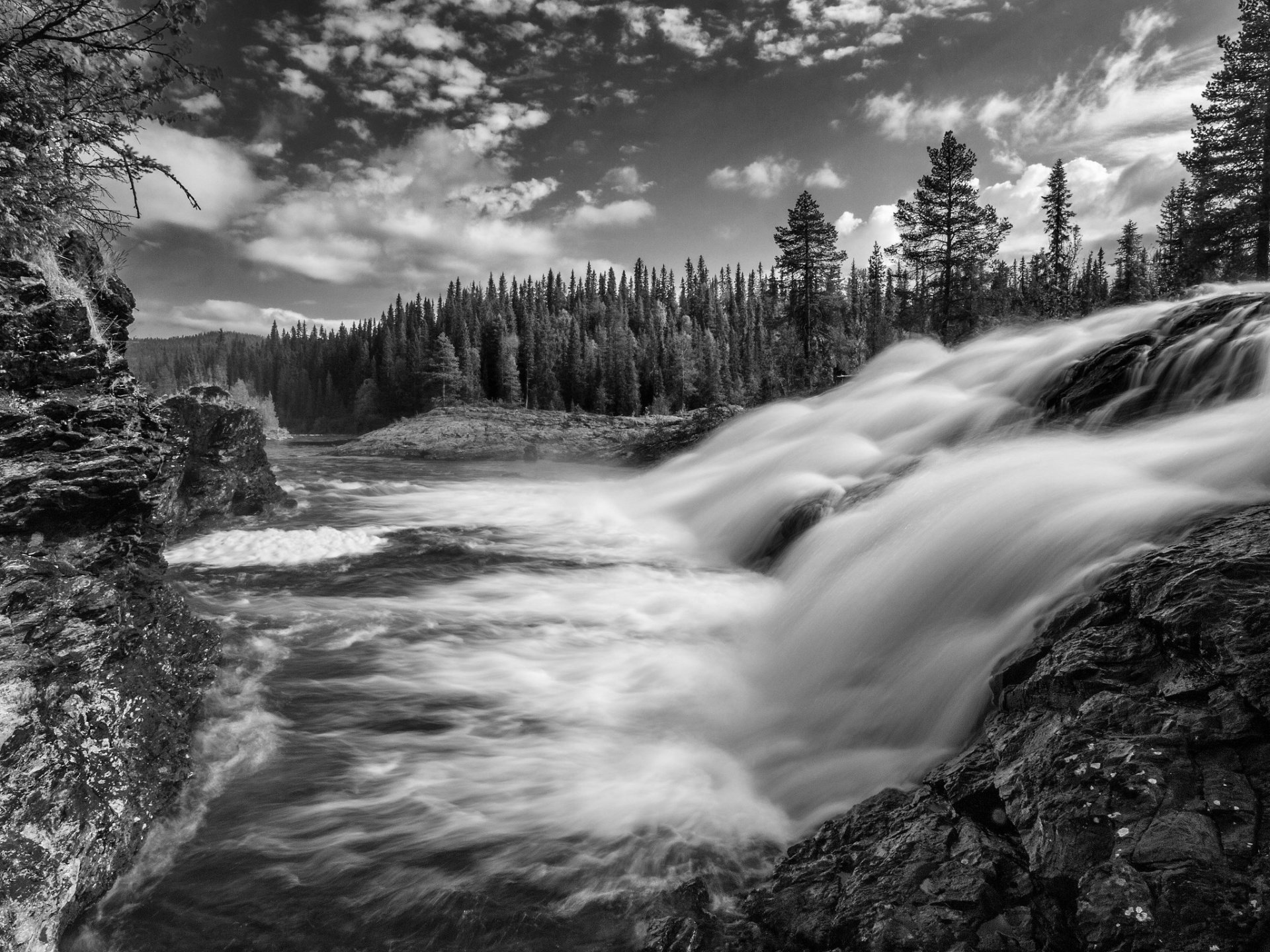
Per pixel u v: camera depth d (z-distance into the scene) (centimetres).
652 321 11006
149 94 596
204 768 529
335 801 492
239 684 662
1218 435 748
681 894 391
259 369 15350
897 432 1470
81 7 528
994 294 4647
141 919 391
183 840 453
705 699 651
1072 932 295
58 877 370
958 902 321
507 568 1152
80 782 408
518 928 375
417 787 509
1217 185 3184
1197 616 371
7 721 378
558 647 776
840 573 798
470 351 9144
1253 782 307
